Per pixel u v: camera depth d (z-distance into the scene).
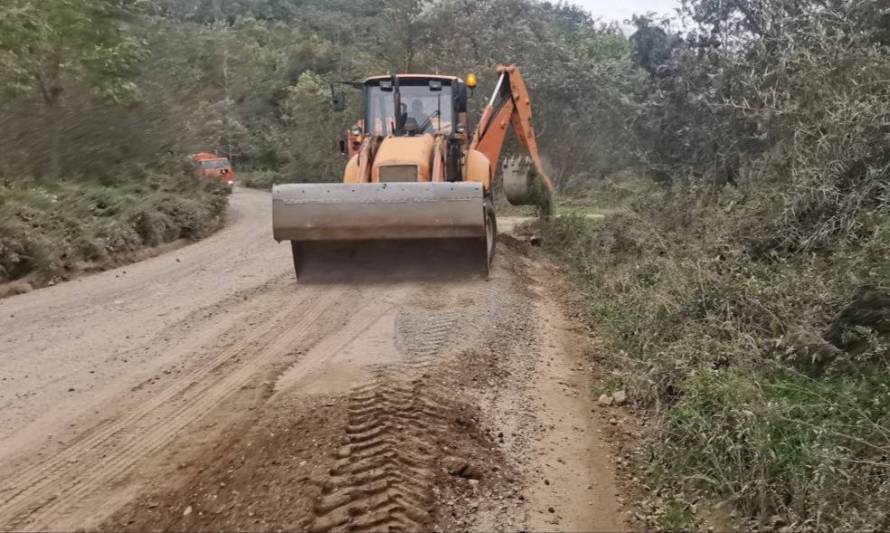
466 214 8.94
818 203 7.29
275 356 6.58
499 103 13.15
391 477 4.07
